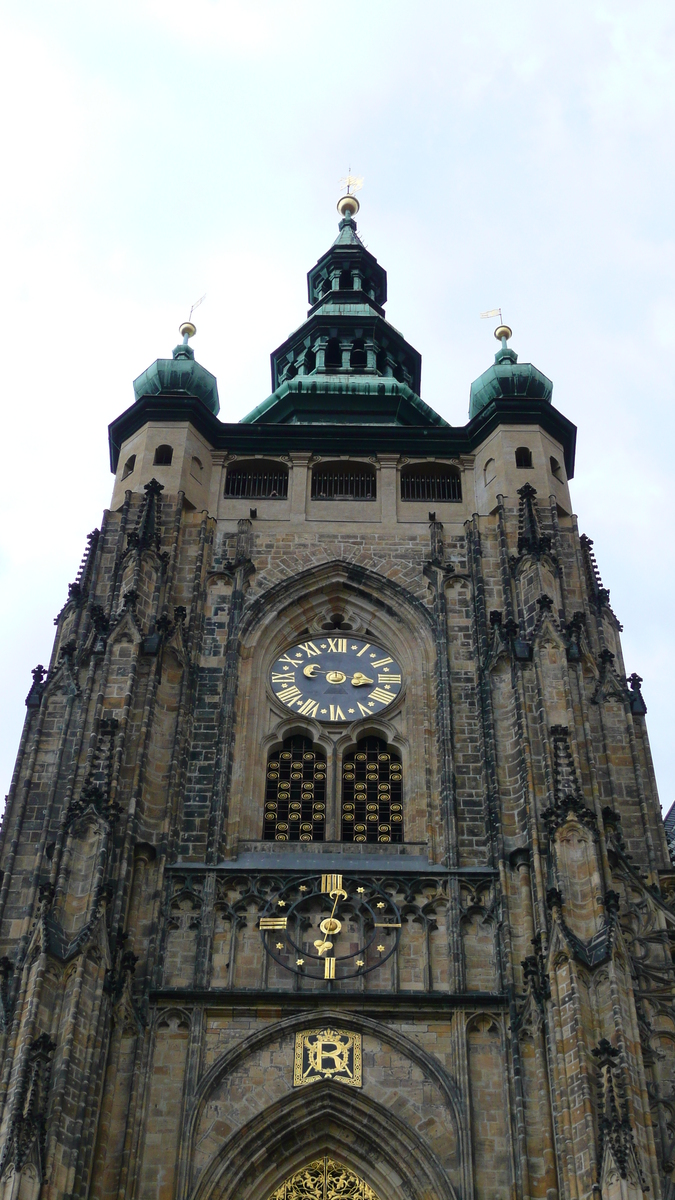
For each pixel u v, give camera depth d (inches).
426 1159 2659.9
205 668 3459.6
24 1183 2380.7
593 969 2674.7
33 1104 2466.8
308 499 3902.6
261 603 3631.9
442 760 3270.2
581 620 3398.1
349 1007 2842.0
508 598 3496.6
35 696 3366.1
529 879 2972.4
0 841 3100.4
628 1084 2512.3
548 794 3021.7
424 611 3624.5
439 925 2984.7
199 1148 2664.9
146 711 3211.1
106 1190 2571.4
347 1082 2753.4
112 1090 2679.6
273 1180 2682.1
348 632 3656.5
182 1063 2760.8
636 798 3221.0
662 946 2930.6
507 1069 2733.8
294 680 3543.3
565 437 4057.6
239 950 2940.5
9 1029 2642.7
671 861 3312.0
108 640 3275.1
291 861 3107.8
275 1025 2812.5
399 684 3545.8
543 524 3730.3
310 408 4387.3
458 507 3890.3
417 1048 2783.0
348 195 5669.3
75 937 2733.8
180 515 3750.0
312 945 2952.8
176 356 4284.0
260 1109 2716.5
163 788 3159.5
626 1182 2359.7
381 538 3804.1
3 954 2903.5
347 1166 2706.7
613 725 3346.5
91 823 2896.2
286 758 3410.4
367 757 3412.9
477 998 2834.6
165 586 3526.1
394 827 3265.3
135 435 3996.1
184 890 3009.4
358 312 4921.3
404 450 4018.2
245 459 3993.6
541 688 3198.8
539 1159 2605.8
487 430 4015.8
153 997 2827.3
